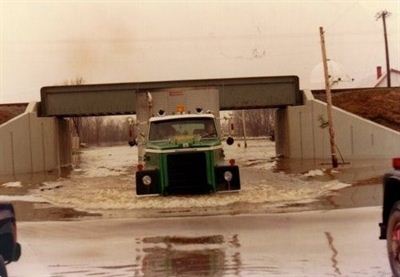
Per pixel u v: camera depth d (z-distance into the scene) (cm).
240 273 920
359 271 892
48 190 2833
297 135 4856
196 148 2144
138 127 2455
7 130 4781
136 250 1179
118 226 1566
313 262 976
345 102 5316
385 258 980
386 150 4447
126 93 4744
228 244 1202
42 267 1027
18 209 2077
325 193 2223
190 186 2150
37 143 4878
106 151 9112
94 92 4762
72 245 1272
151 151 2197
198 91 2414
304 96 4838
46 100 4788
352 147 4569
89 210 1977
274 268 945
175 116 2206
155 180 2183
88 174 4009
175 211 1844
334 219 1522
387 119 4975
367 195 2108
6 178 3947
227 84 4731
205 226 1493
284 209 1795
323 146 4741
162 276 925
